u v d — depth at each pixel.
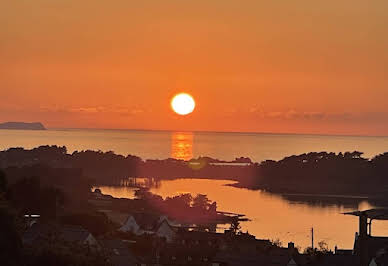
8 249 76.44
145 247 145.12
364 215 95.62
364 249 91.25
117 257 118.38
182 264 131.75
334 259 101.56
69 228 115.25
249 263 113.75
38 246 82.62
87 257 83.00
